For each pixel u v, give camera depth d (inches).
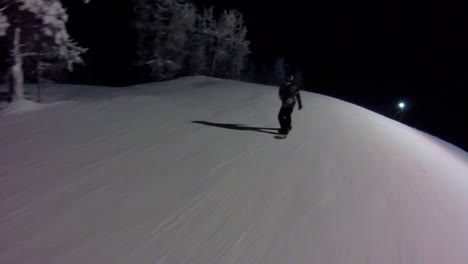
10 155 319.6
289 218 231.9
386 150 430.3
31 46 636.7
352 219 239.9
